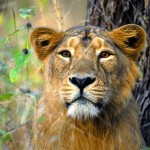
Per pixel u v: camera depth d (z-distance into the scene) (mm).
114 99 11367
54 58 11414
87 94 10688
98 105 10898
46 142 11570
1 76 12086
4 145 12906
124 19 13875
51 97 11477
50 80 11531
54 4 14688
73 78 10703
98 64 11094
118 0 13844
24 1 19203
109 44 11320
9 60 14258
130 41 11781
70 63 11117
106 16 13930
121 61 11461
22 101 13344
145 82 13391
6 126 13094
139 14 13664
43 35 11750
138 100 13492
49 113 11539
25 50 11266
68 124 11359
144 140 13008
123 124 11578
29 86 13938
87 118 11258
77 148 11453
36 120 11789
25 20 16750
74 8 18859
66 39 11414
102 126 11414
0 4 18672
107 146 11484
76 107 10766
